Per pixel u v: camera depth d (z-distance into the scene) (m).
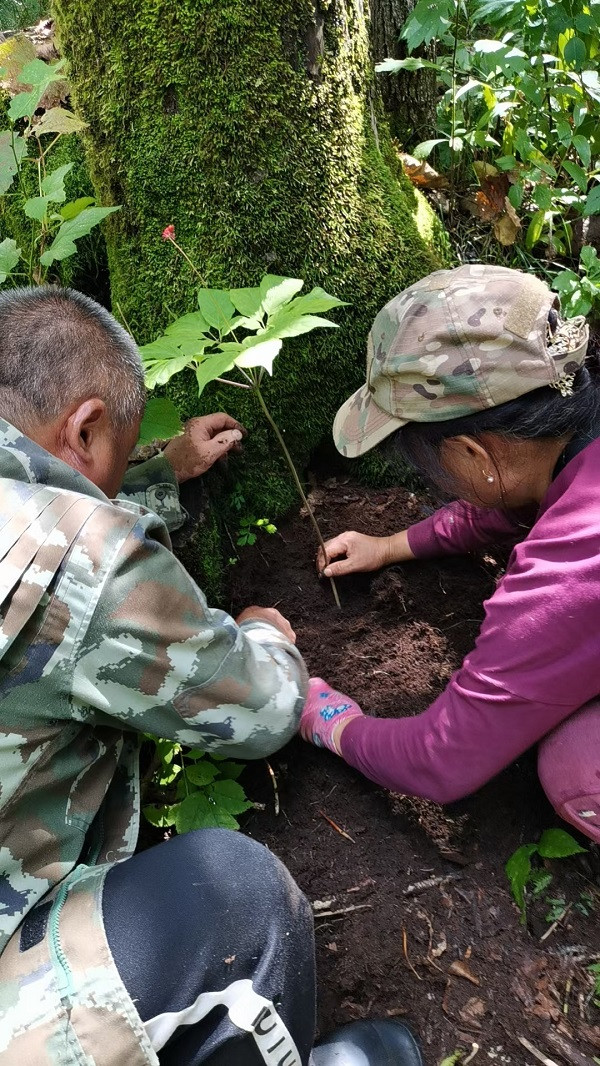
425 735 1.41
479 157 2.65
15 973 1.01
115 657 1.08
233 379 1.96
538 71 2.29
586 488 1.26
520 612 1.27
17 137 1.68
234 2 1.70
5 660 1.02
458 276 1.36
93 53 1.83
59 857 1.10
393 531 2.08
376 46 2.56
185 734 1.21
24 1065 0.96
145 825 1.63
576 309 2.16
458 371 1.29
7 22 3.32
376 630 1.90
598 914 1.49
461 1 2.44
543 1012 1.38
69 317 1.19
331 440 2.17
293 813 1.64
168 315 1.94
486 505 1.46
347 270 1.98
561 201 2.45
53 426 1.16
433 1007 1.40
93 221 1.57
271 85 1.78
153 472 1.78
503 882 1.53
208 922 1.07
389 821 1.61
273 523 2.09
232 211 1.86
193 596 1.16
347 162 1.96
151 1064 0.99
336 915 1.50
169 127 1.81
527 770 1.66
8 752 1.03
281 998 1.11
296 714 1.32
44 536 1.04
